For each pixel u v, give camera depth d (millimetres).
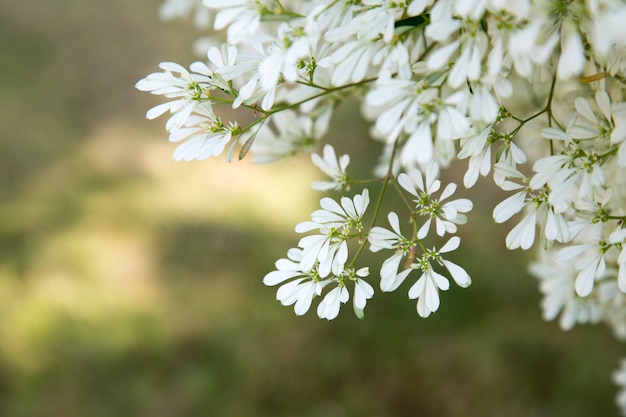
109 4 1521
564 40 316
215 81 344
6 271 1025
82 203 1133
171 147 1233
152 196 1150
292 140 440
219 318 987
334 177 403
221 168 1192
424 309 352
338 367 924
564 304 464
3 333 957
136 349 960
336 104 434
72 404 912
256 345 954
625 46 343
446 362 916
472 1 305
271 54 331
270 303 993
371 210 1017
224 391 918
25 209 1121
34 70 1362
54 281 1018
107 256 1058
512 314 949
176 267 1052
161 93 343
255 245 1075
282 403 908
